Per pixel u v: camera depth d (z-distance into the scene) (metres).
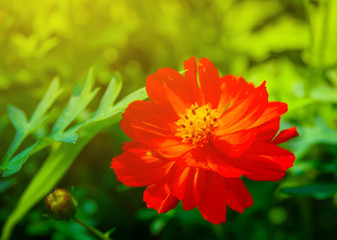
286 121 0.25
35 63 0.29
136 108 0.20
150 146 0.20
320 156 0.27
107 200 0.29
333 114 0.26
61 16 0.30
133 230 0.29
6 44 0.29
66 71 0.30
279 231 0.28
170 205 0.19
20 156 0.21
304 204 0.27
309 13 0.25
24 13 0.29
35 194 0.23
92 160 0.30
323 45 0.26
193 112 0.20
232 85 0.20
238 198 0.19
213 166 0.19
